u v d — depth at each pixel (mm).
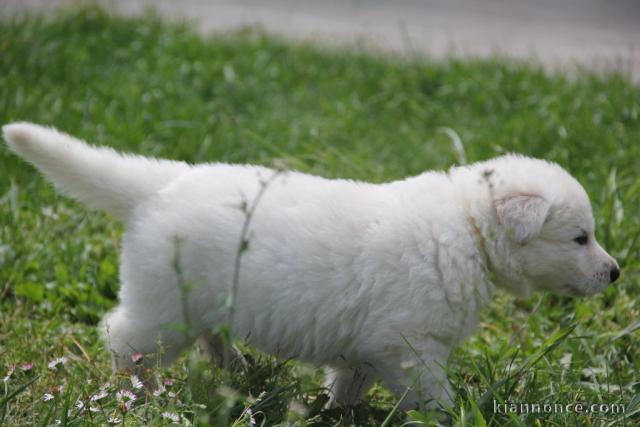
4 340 5629
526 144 8844
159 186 5035
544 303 6484
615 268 5262
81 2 13000
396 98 10750
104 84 9719
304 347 4945
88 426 4297
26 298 6301
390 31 15883
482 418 4285
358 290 4770
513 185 4961
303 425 4418
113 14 12445
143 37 11664
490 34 16125
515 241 4887
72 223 7246
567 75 11555
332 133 9320
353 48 12828
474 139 8930
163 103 9570
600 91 10445
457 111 10289
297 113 10070
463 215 4930
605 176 7965
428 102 10523
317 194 4910
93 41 11195
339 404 5352
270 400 4723
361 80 11328
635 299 6371
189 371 4848
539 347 5531
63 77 9852
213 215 4777
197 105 9555
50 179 5215
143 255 4875
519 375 5090
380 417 4988
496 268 5012
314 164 8352
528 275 5156
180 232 4785
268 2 18094
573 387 5203
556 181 5117
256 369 5020
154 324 4938
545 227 5039
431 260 4773
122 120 8789
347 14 17500
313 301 4777
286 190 4902
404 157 8828
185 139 8578
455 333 4902
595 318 6207
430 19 17500
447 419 4742
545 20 17984
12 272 6434
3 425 4250
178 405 4582
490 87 10719
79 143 5137
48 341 5629
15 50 10141
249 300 4785
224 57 11477
